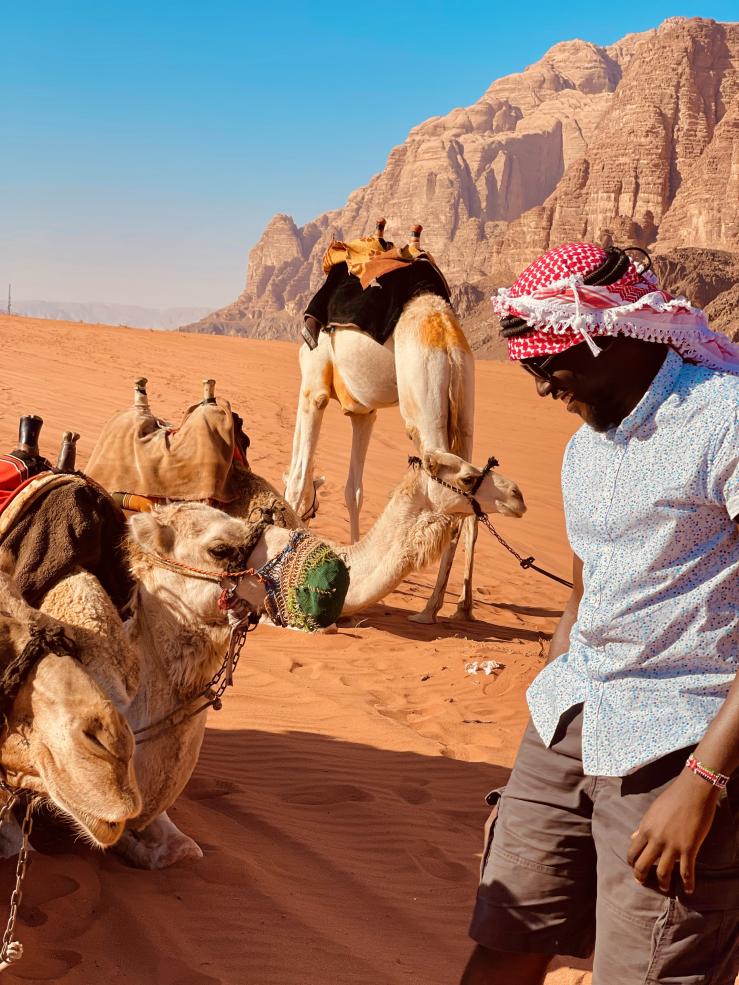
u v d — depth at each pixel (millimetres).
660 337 2824
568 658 3080
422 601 12398
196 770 6242
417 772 6781
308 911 4570
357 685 8570
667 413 2791
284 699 8023
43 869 4516
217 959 4047
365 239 11336
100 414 23438
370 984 4023
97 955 3941
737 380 2781
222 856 4887
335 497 18359
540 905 3082
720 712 2605
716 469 2701
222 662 4543
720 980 2797
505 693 8648
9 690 3582
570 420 33844
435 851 5469
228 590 4348
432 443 10109
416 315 10266
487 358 180125
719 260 180000
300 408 11883
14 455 4797
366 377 10828
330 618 4348
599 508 2904
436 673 9117
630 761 2777
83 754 3479
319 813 5883
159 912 4324
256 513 4555
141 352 40688
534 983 3201
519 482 22734
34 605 4285
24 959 3809
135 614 4441
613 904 2824
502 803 3205
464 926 4664
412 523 8250
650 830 2645
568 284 2832
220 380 34344
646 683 2832
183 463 7273
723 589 2768
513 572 15227
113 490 7344
